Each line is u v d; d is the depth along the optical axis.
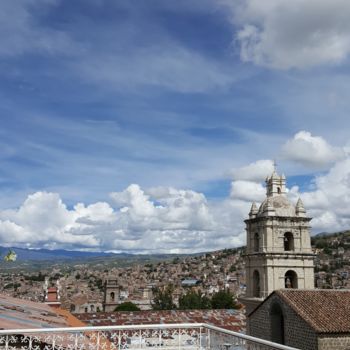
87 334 21.22
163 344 21.44
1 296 32.34
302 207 55.06
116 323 56.94
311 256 53.47
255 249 55.62
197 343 20.52
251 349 17.38
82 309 147.12
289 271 53.16
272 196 55.78
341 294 40.31
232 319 61.25
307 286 52.88
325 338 33.69
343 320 35.16
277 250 52.88
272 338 40.81
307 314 35.81
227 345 18.77
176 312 62.50
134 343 21.16
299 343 36.09
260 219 54.19
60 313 33.44
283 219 53.75
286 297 38.72
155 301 119.12
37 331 16.84
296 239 54.06
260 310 43.31
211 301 104.81
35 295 188.25
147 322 58.00
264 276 52.53
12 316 21.36
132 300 173.25
